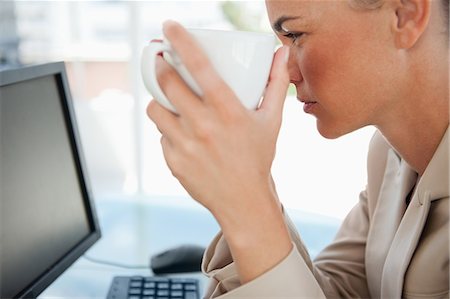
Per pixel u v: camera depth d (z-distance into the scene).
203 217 1.14
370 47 0.52
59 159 0.81
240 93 0.43
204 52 0.42
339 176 2.00
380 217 0.74
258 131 0.44
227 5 2.04
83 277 0.86
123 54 2.61
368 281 0.75
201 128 0.42
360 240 0.80
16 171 0.69
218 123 0.42
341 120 0.56
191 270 0.89
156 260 0.89
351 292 0.76
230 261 0.60
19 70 0.70
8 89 0.68
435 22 0.54
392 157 0.75
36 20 2.34
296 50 0.54
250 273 0.47
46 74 0.77
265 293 0.46
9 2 2.21
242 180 0.44
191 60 0.40
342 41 0.51
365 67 0.52
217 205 0.45
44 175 0.76
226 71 0.42
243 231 0.46
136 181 2.16
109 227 1.08
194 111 0.42
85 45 2.55
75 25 2.50
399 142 0.62
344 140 2.21
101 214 1.15
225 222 0.46
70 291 0.81
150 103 0.45
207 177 0.44
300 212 1.17
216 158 0.43
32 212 0.73
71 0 2.45
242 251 0.46
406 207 0.67
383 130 0.61
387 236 0.70
